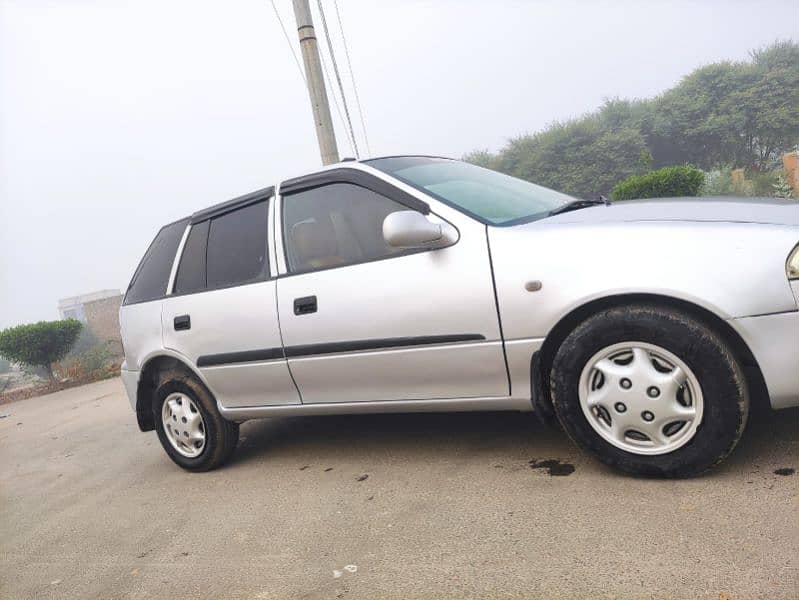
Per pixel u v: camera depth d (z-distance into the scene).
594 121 31.73
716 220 2.75
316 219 3.71
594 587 2.19
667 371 2.74
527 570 2.38
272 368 3.82
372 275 3.36
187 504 3.90
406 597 2.37
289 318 3.66
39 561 3.52
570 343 2.89
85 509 4.29
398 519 3.02
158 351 4.45
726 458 2.84
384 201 3.46
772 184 16.61
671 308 2.71
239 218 4.14
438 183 3.56
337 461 4.04
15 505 4.77
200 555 3.11
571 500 2.84
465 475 3.37
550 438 3.64
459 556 2.57
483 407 3.23
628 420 2.84
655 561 2.27
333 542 2.93
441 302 3.14
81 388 12.16
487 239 3.08
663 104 31.31
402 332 3.27
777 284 2.53
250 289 3.88
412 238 3.03
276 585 2.66
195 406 4.36
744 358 2.74
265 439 4.96
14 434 8.15
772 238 2.58
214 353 4.09
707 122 29.59
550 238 2.94
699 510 2.54
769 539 2.26
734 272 2.59
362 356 3.43
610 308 2.82
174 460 4.60
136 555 3.30
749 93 28.86
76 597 2.98
